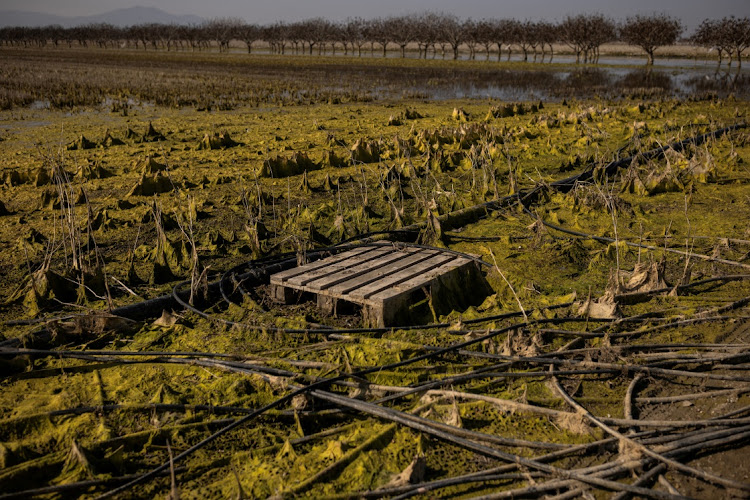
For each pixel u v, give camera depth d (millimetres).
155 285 6504
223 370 4742
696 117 20125
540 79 42469
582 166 12805
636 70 51312
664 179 10422
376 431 3967
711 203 9719
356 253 6676
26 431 3992
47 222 8766
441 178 11781
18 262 7137
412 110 21641
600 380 4652
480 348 5090
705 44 55219
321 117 21328
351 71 50156
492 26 70000
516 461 3621
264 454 3816
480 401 4293
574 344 5133
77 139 14922
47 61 60062
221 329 5457
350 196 10305
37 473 3598
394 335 5234
